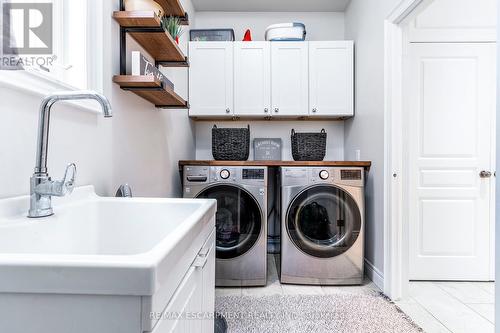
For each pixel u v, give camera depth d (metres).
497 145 1.11
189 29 2.78
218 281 2.16
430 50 2.28
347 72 2.71
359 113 2.57
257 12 3.08
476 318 1.74
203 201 1.09
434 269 2.30
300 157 2.58
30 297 0.42
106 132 1.28
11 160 0.81
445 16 2.28
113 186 1.35
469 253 2.30
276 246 2.98
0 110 0.77
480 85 2.29
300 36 2.73
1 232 0.69
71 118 1.05
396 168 1.95
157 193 1.91
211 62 2.72
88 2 1.15
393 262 1.95
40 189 0.81
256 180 2.17
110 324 0.43
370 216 2.30
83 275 0.42
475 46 2.28
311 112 2.71
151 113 1.80
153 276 0.42
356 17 2.68
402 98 1.94
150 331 0.43
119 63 1.39
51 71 1.06
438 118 2.29
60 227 0.87
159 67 1.91
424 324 1.67
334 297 1.97
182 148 2.54
